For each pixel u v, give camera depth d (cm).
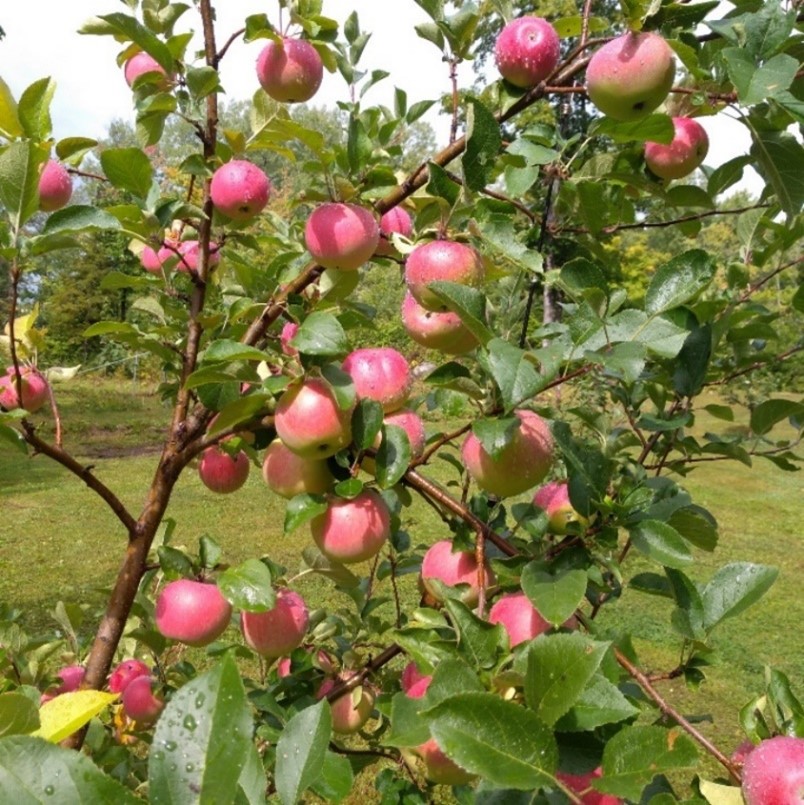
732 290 230
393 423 148
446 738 80
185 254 221
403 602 530
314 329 132
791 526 848
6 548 730
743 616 591
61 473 1082
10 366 178
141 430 1490
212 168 197
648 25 140
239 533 773
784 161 156
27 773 59
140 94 197
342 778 106
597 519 133
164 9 200
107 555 719
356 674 189
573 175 187
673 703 463
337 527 146
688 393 184
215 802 59
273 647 178
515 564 140
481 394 137
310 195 166
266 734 174
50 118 156
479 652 115
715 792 109
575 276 136
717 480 1083
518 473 138
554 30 151
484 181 142
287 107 202
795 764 92
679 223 222
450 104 222
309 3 194
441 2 160
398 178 202
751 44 122
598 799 106
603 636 136
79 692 87
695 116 181
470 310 119
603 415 187
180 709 62
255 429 166
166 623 171
